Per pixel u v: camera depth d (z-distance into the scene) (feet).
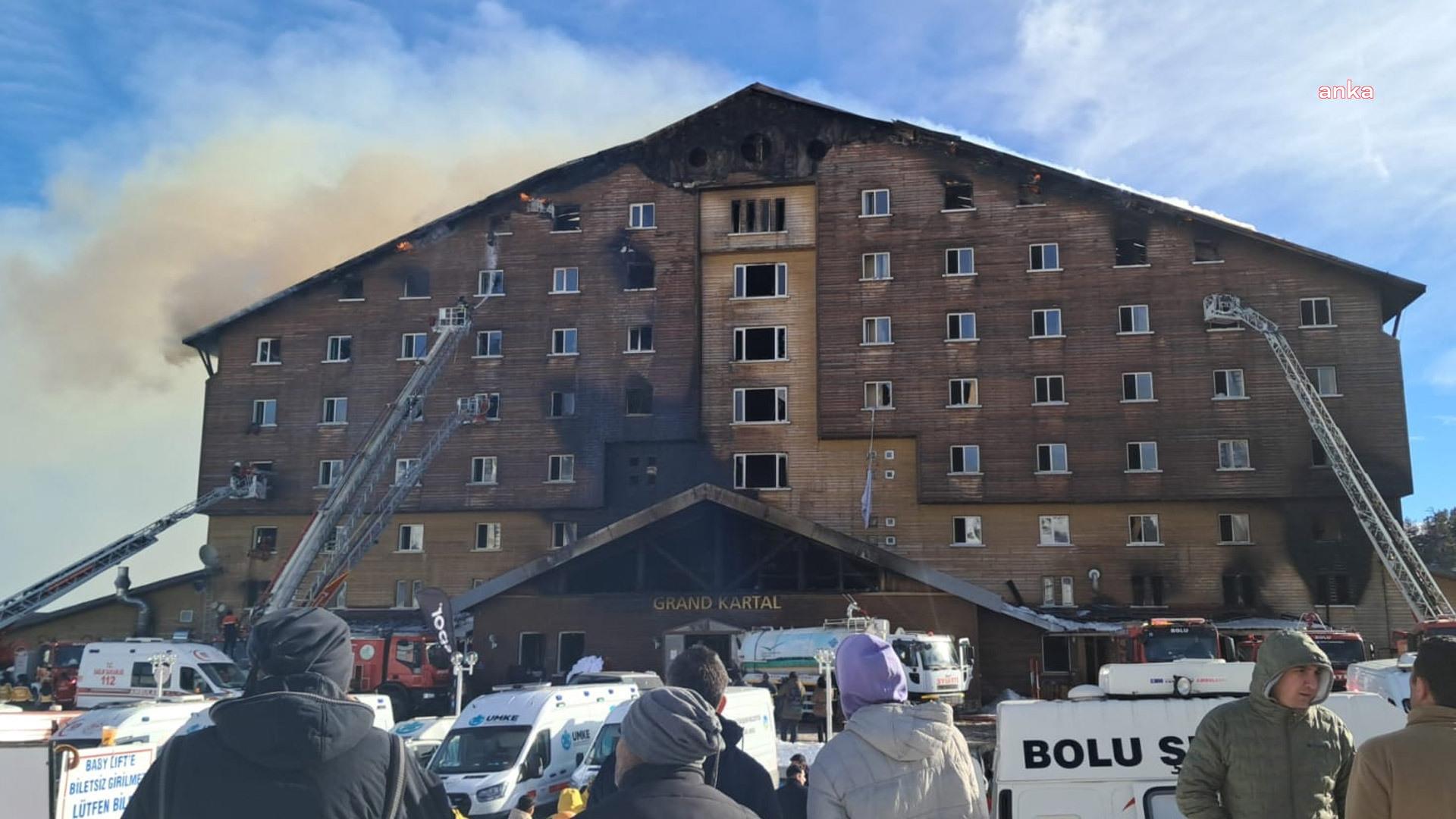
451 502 175.73
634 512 172.04
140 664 105.50
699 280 179.01
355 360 185.16
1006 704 26.27
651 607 142.61
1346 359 161.38
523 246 183.93
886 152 178.60
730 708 51.42
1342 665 91.97
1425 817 12.76
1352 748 16.58
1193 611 157.38
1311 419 153.79
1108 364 166.61
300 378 186.09
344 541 158.81
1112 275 169.37
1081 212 171.94
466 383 179.73
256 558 179.01
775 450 171.83
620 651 141.38
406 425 166.61
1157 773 24.99
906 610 138.92
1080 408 165.89
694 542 157.07
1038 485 164.45
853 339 172.96
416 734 72.13
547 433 175.94
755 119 183.01
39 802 18.61
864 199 177.78
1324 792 16.12
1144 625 94.07
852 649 15.16
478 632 143.84
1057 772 25.23
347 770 10.62
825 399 171.32
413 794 11.29
